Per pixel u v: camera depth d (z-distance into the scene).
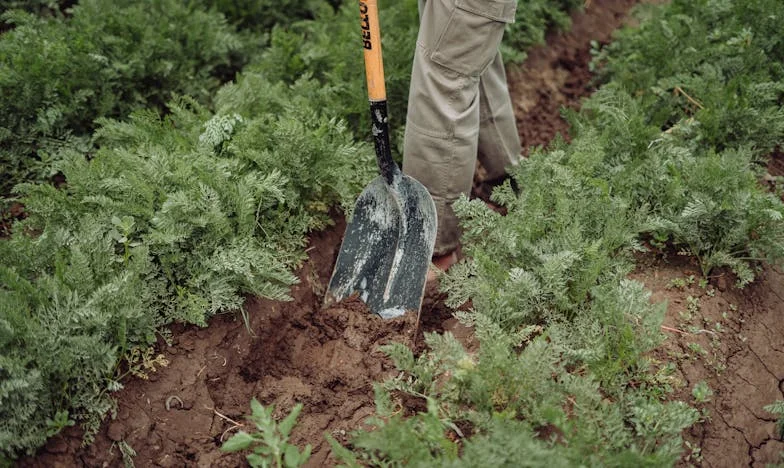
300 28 5.64
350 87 4.36
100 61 4.32
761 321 3.47
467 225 3.46
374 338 3.43
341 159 3.74
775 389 3.22
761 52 4.52
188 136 3.81
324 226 3.87
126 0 4.96
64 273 2.98
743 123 4.12
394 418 2.45
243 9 5.47
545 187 3.59
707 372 3.18
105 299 2.90
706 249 3.57
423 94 3.38
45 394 2.77
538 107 5.25
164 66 4.58
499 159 4.02
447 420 2.74
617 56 5.42
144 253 3.05
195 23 4.89
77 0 5.28
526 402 2.74
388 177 3.51
